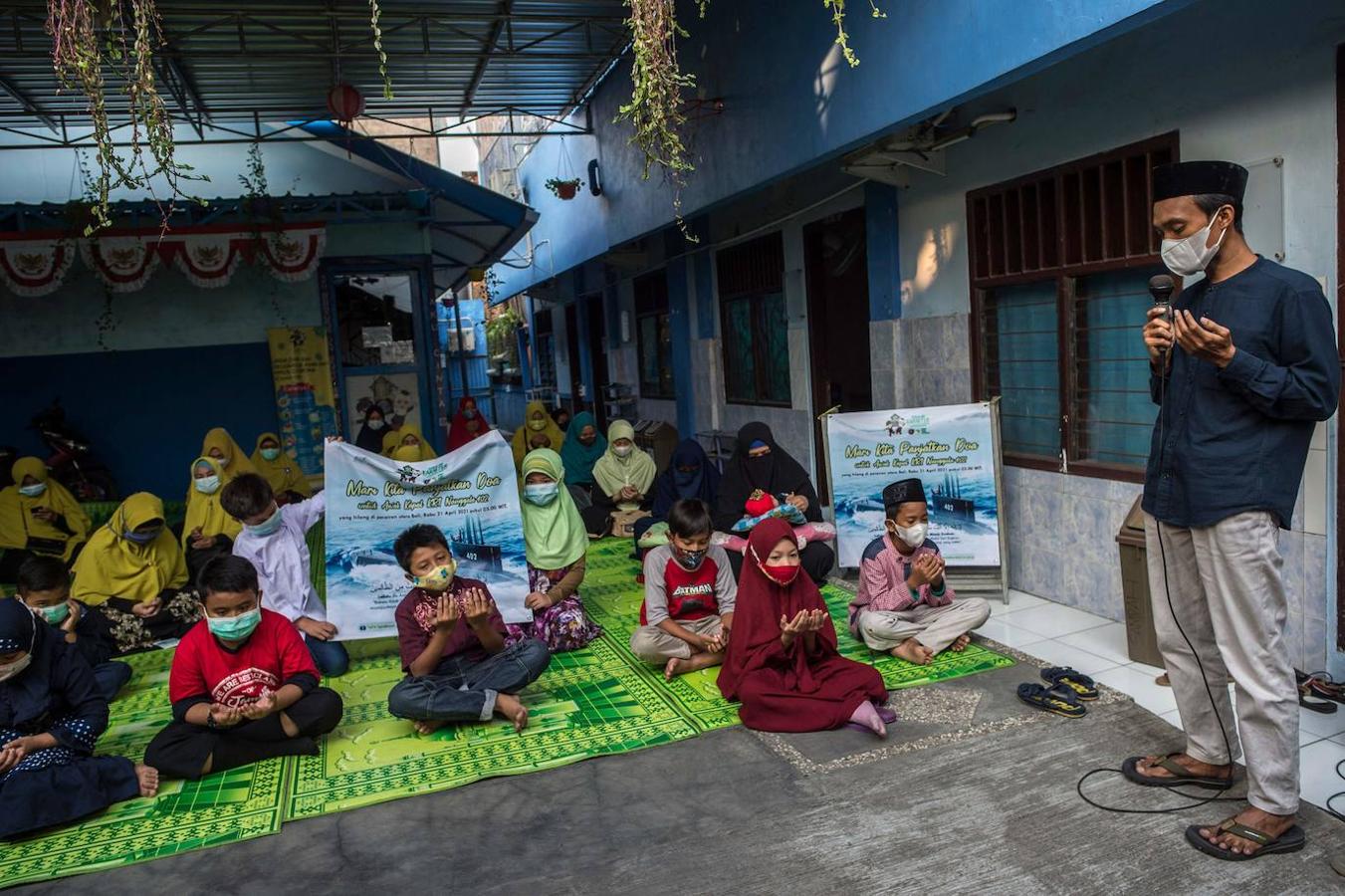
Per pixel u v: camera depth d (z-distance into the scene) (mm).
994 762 3383
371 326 10617
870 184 6375
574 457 8797
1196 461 2775
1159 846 2805
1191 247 2699
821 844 2936
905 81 4660
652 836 3041
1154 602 3107
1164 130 4246
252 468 7539
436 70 8820
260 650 3717
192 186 10023
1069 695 3773
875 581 4586
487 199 10273
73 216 8609
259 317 10016
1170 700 3797
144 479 9898
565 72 9234
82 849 3133
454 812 3270
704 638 4426
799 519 5805
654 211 8219
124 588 5375
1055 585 5219
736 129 6457
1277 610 2711
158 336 9812
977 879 2707
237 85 8906
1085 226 4773
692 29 6949
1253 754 2756
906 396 6363
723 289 9289
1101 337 4859
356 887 2857
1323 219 3605
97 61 3727
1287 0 3631
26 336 9508
